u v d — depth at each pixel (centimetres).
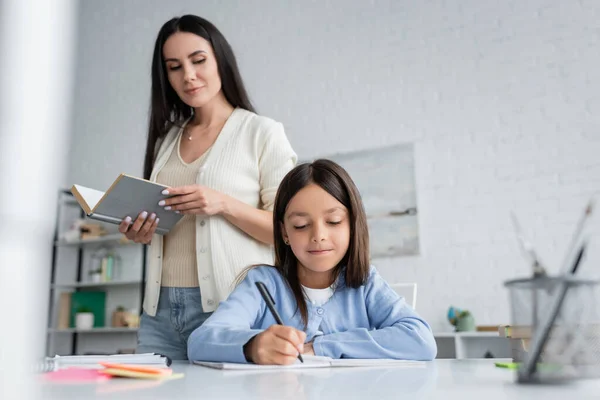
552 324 43
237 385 49
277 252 103
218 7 440
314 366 72
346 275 99
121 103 471
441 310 327
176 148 138
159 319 126
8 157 19
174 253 126
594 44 314
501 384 46
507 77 334
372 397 39
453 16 356
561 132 314
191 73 130
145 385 49
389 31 374
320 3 401
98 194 122
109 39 488
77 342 436
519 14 337
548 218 309
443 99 349
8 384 22
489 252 321
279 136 135
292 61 402
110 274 429
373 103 370
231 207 122
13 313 21
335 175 97
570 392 40
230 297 96
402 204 345
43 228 21
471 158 335
